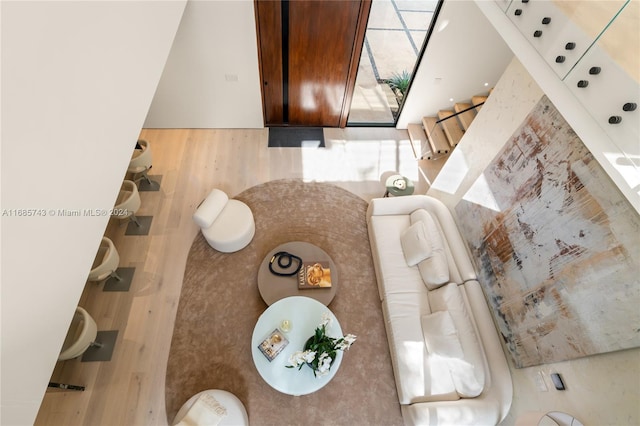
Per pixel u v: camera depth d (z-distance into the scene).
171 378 3.21
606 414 2.08
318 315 3.34
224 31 3.97
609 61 1.66
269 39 4.23
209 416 2.70
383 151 5.27
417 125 5.50
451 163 3.99
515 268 2.90
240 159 4.95
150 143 5.02
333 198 4.66
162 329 3.46
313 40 4.29
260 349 3.12
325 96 5.02
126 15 2.09
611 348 2.04
